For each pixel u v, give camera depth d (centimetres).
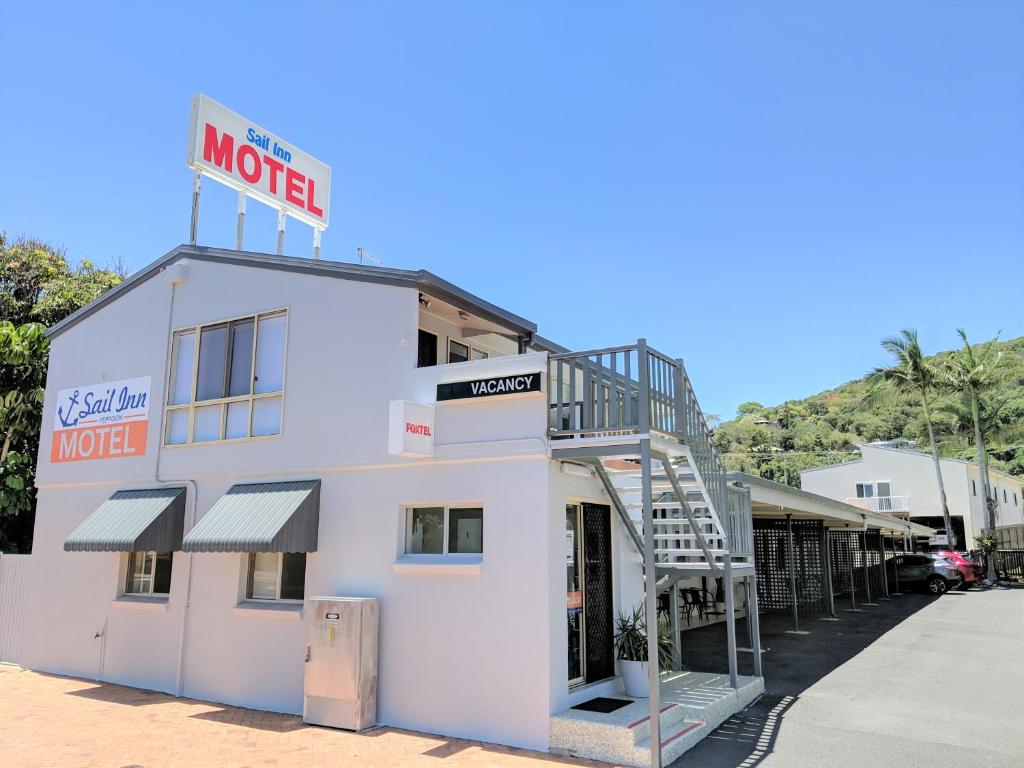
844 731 855
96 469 1215
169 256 1190
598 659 920
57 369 1324
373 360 955
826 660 1333
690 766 732
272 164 1292
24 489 1591
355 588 916
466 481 859
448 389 880
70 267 2420
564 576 823
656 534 1050
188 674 1032
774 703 994
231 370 1098
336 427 971
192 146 1162
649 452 757
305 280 1041
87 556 1194
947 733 848
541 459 815
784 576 2209
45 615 1227
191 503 1093
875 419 7200
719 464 1001
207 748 775
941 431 4003
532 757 740
